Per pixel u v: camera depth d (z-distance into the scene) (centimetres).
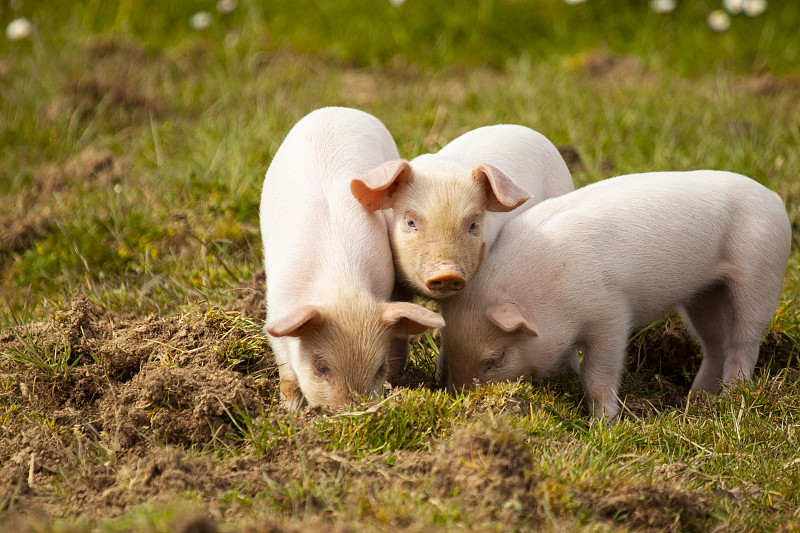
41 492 696
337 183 920
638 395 965
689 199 965
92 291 1060
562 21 2188
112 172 1412
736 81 1877
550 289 904
